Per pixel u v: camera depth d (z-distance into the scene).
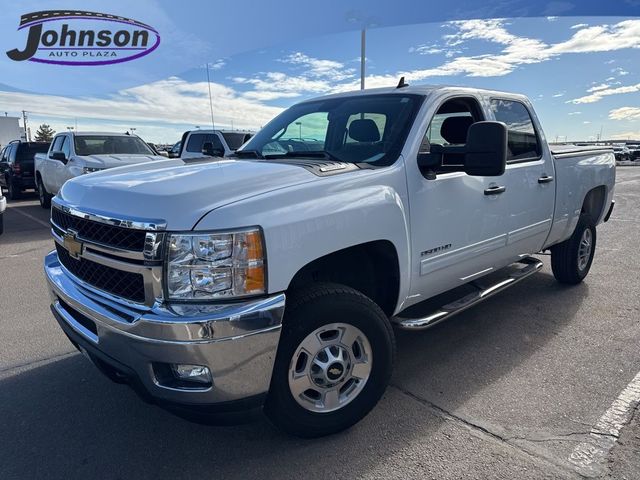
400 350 3.96
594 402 3.15
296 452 2.71
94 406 3.20
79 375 3.61
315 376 2.68
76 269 2.80
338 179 2.74
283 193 2.49
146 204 2.38
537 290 5.41
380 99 3.65
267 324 2.32
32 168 15.77
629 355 3.80
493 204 3.78
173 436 2.88
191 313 2.22
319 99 4.18
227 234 2.24
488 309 4.83
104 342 2.49
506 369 3.61
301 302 2.58
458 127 3.74
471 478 2.48
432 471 2.53
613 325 4.40
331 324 2.66
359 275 3.22
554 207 4.67
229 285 2.26
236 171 2.82
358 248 2.90
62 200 2.98
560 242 5.21
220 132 13.22
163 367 2.37
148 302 2.29
